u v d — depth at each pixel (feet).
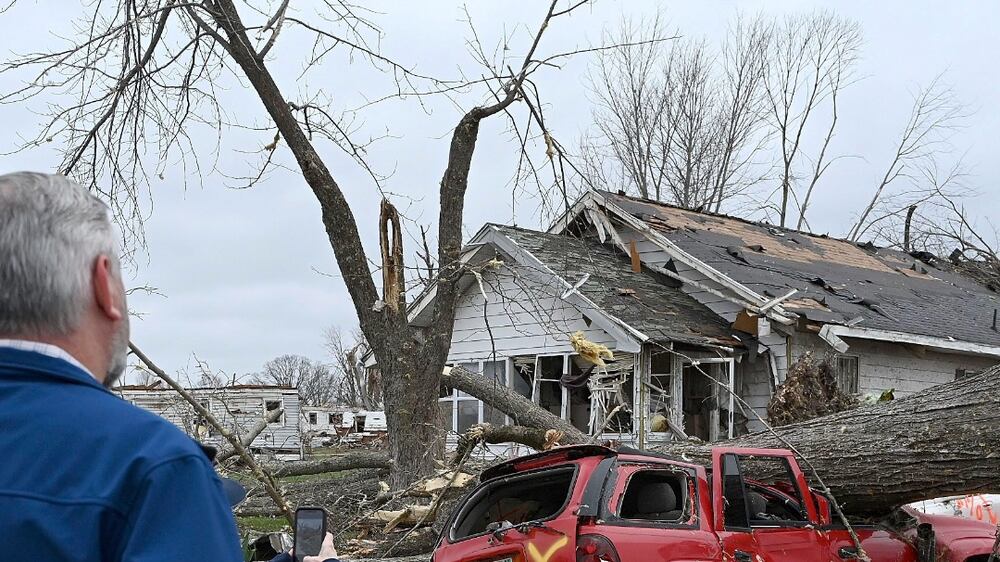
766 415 50.65
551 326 54.24
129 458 6.17
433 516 31.81
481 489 22.09
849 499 28.25
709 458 30.07
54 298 6.53
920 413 27.48
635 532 19.10
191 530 6.07
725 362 52.03
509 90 37.96
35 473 6.07
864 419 28.63
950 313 62.85
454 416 59.06
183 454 6.32
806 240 71.31
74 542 5.88
